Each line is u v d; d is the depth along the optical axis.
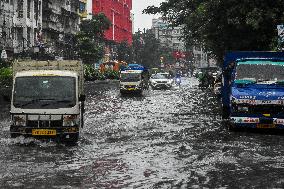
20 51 52.91
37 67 15.16
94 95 35.69
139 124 16.44
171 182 7.78
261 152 10.65
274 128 13.73
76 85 12.38
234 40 29.27
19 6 53.41
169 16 43.81
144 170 8.74
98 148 11.37
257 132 14.20
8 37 50.16
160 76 48.50
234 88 14.11
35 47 51.28
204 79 49.56
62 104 11.97
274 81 13.96
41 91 12.12
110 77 67.94
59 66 15.41
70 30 73.75
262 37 27.69
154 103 27.22
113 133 14.11
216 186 7.52
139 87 36.47
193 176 8.23
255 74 14.24
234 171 8.64
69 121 11.90
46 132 11.80
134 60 111.31
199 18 30.66
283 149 11.07
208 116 19.30
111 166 9.14
